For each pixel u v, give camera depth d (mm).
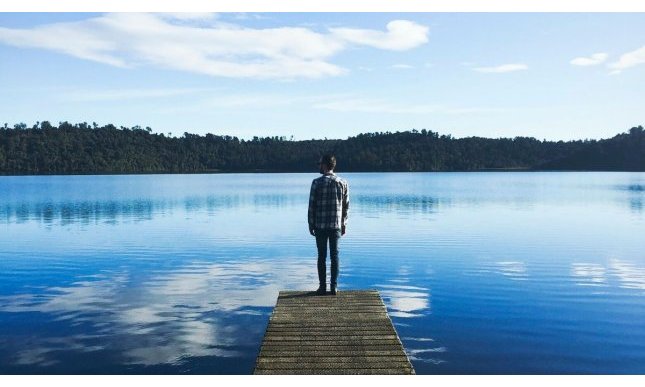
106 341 11391
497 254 21547
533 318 12789
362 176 155625
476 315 13078
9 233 29328
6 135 171000
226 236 27656
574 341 11195
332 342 7367
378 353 7062
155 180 129750
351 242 24875
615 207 44656
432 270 18484
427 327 12148
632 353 10516
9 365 10070
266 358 6930
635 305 13883
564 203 49250
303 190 76688
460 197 58250
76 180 131125
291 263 20156
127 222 34781
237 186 90938
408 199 54969
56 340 11469
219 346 11109
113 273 18469
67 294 15477
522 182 103875
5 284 16844
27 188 85125
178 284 16703
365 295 9445
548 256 21094
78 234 28734
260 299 14820
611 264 19375
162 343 11258
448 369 9773
